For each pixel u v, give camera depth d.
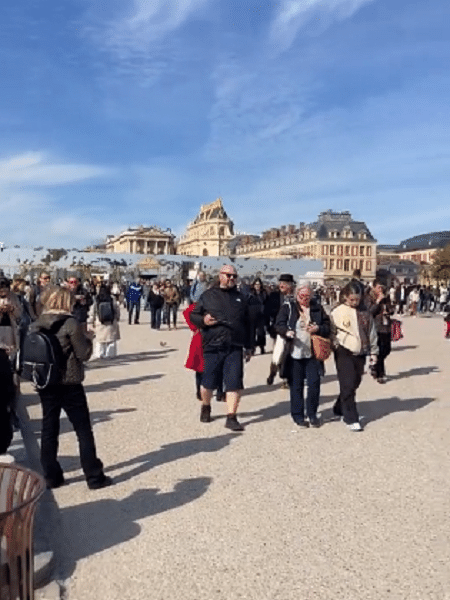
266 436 7.40
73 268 53.66
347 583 3.82
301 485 5.62
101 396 9.87
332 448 6.87
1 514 2.50
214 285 8.05
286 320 7.88
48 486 5.59
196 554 4.22
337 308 7.95
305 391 10.52
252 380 11.64
